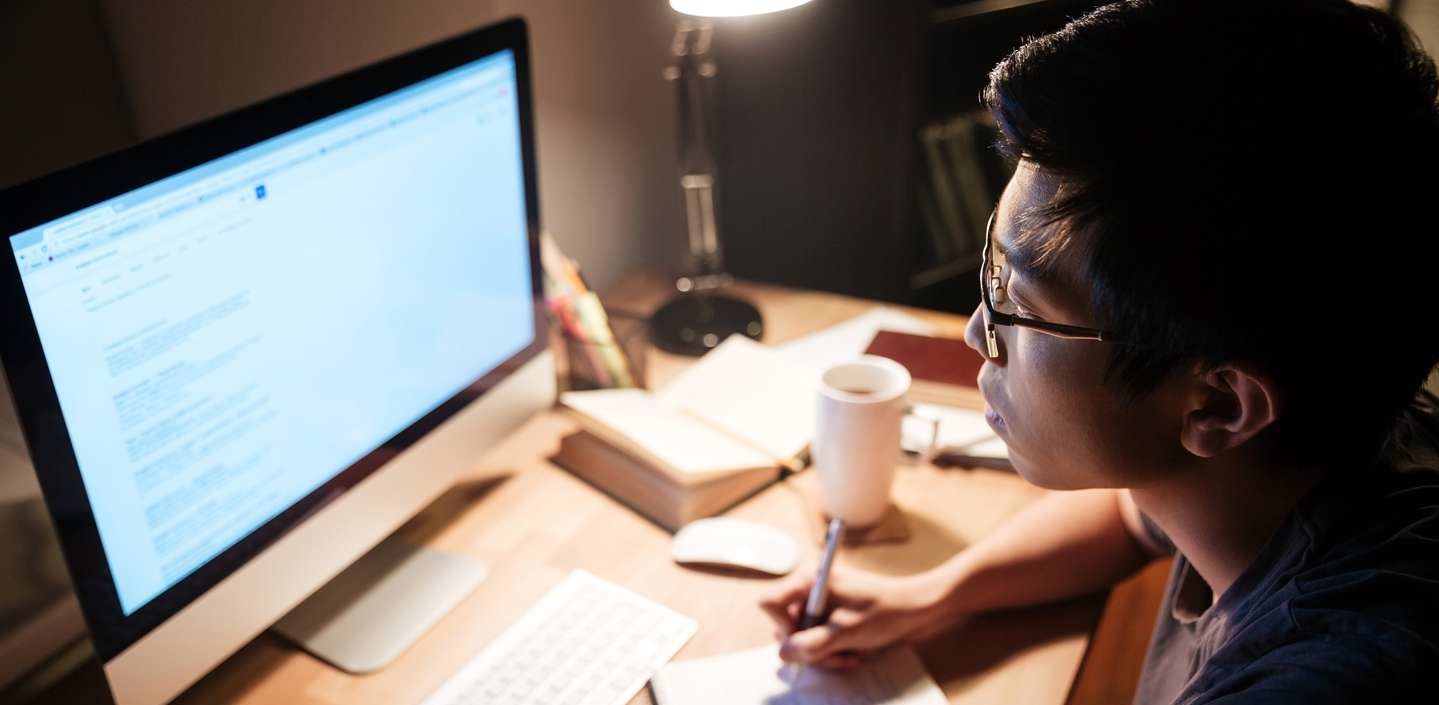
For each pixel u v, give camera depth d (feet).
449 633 2.86
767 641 2.82
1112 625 5.48
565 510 3.38
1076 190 1.74
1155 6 1.71
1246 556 2.16
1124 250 1.69
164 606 2.43
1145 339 1.76
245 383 2.53
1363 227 1.58
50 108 3.21
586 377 3.97
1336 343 1.67
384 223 2.84
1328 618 1.84
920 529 3.29
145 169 2.17
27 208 1.98
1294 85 1.57
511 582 3.05
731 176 5.81
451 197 3.06
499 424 3.46
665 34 5.36
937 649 2.81
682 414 3.76
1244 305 1.64
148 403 2.30
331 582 3.04
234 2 3.58
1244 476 2.03
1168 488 2.15
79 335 2.13
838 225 5.63
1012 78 1.81
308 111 2.50
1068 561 2.98
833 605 2.81
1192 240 1.62
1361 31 1.61
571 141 4.77
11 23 3.05
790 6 3.49
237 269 2.45
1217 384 1.81
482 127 3.11
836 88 5.30
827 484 3.23
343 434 2.86
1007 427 2.23
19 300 2.01
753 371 3.95
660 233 5.73
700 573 3.09
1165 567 5.85
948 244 6.00
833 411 3.09
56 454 2.13
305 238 2.61
